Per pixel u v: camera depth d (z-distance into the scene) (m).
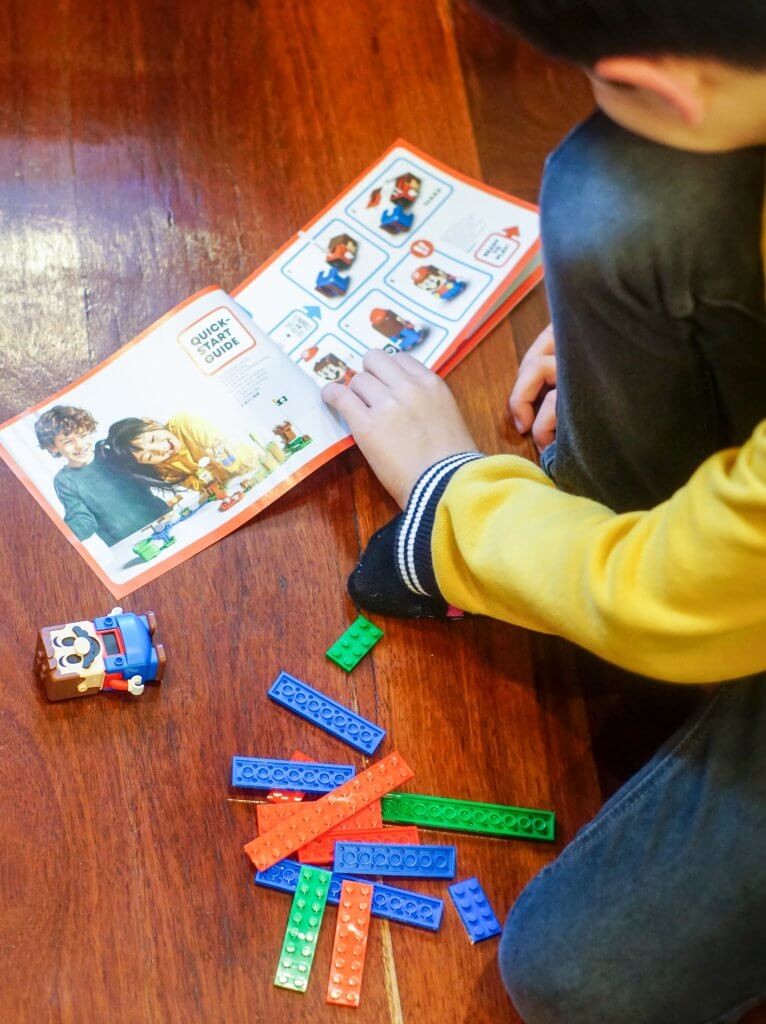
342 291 1.12
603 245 0.69
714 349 0.75
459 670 0.98
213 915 0.85
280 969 0.84
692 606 0.66
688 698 1.00
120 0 1.26
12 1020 0.80
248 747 0.92
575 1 0.54
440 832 0.91
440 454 0.98
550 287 0.76
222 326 1.08
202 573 0.98
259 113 1.22
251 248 1.15
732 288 0.70
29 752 0.89
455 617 0.99
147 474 1.01
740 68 0.55
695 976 0.77
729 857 0.77
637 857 0.79
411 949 0.86
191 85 1.23
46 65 1.21
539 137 1.26
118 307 1.10
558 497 0.80
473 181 1.21
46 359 1.06
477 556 0.81
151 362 1.06
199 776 0.90
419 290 1.13
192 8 1.27
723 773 0.79
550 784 0.94
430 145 1.23
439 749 0.94
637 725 0.98
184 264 1.13
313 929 0.85
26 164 1.16
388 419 1.00
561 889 0.80
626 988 0.77
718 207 0.66
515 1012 0.85
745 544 0.62
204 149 1.19
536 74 1.29
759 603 0.66
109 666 0.89
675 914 0.77
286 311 1.11
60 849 0.86
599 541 0.72
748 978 0.78
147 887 0.85
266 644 0.96
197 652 0.95
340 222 1.17
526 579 0.76
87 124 1.19
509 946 0.81
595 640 0.72
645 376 0.79
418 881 0.89
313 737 0.93
